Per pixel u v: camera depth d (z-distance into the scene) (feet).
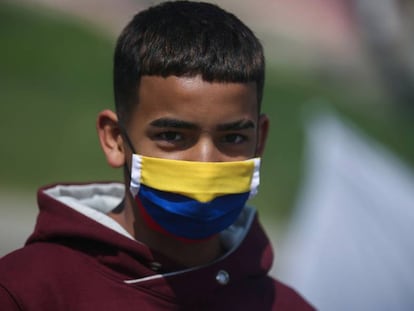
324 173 48.49
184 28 24.88
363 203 46.57
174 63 23.43
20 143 136.46
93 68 173.27
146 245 24.97
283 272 89.92
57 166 131.34
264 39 215.10
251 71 24.21
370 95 189.67
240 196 24.31
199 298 24.91
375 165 48.65
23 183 124.16
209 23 25.38
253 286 26.94
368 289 44.57
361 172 48.01
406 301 44.24
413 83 165.27
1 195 117.39
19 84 159.12
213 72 23.32
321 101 176.04
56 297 23.71
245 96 23.90
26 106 149.59
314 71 202.18
